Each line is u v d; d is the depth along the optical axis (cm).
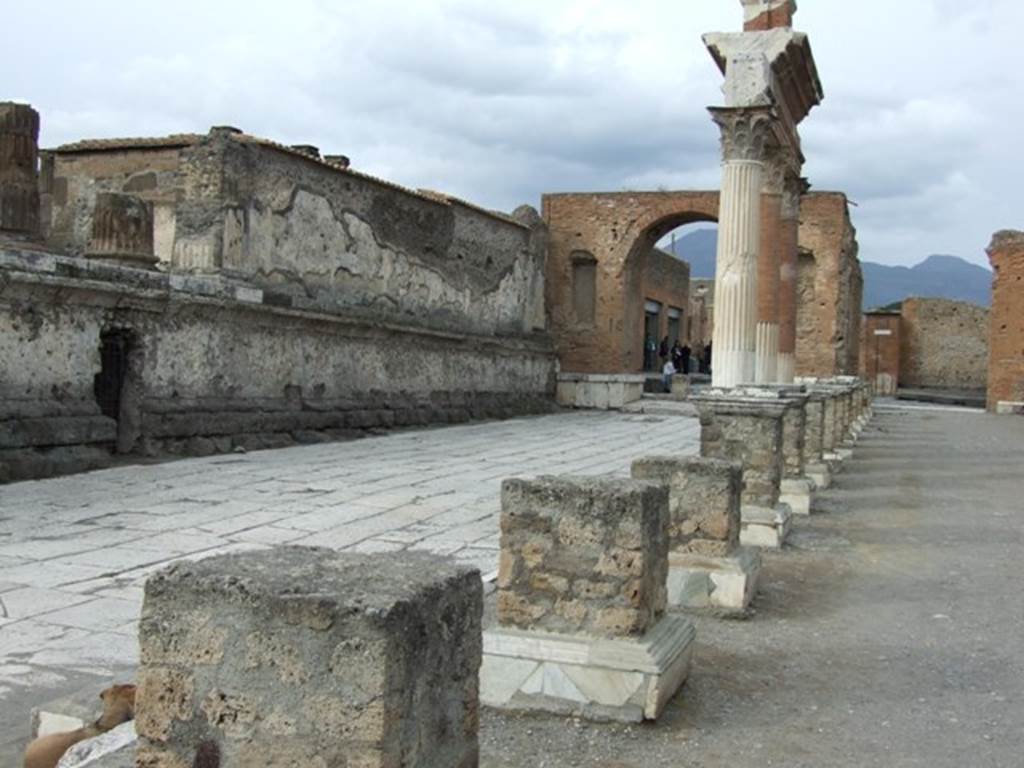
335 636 308
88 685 516
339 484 1333
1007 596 848
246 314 1756
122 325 1491
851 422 2478
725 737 511
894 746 505
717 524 768
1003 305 3769
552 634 549
